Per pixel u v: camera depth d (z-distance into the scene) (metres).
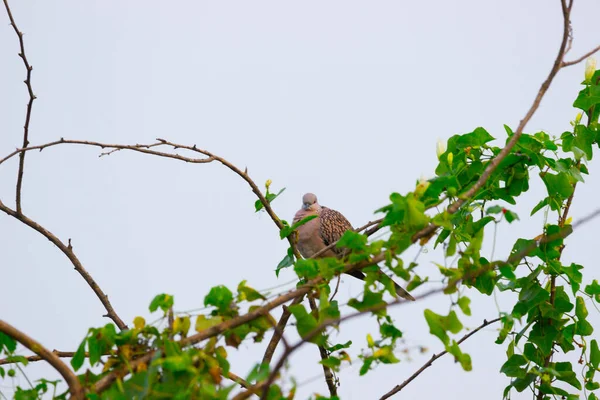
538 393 9.91
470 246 7.62
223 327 7.13
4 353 7.46
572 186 9.95
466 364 7.05
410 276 7.25
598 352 9.97
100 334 7.05
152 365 6.55
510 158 9.71
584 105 10.02
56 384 7.35
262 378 6.57
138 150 9.94
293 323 7.33
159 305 7.17
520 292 9.95
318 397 7.00
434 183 8.38
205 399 6.49
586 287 10.04
